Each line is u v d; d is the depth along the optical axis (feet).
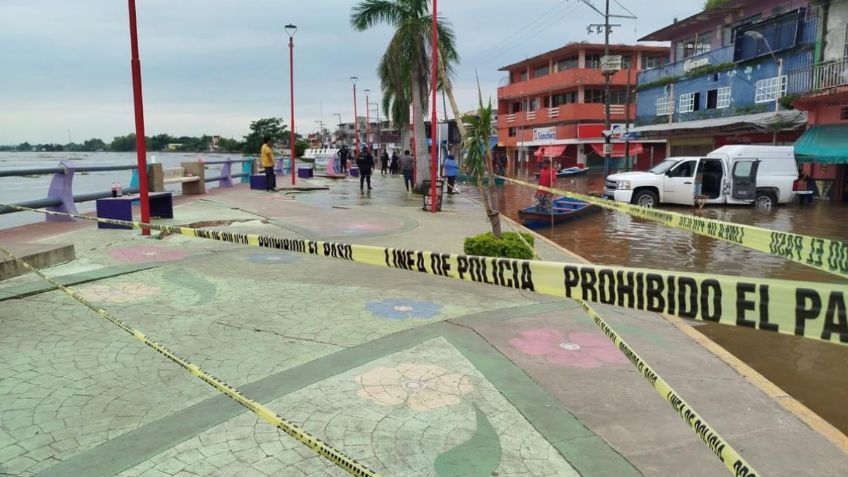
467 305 19.67
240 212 44.60
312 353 14.89
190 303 19.24
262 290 21.08
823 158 65.62
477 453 10.25
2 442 10.42
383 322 17.57
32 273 21.94
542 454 10.28
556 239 41.42
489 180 27.81
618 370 14.21
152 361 14.17
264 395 12.38
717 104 94.63
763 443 10.92
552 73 157.99
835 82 66.69
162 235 30.94
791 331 5.10
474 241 25.36
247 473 9.50
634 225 48.78
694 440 10.85
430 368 14.03
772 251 8.71
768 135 84.99
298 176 104.12
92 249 27.30
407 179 73.77
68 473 9.47
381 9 70.38
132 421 11.23
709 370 14.58
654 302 6.06
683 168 63.31
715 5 93.76
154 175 43.27
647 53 151.94
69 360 14.15
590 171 149.07
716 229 10.15
